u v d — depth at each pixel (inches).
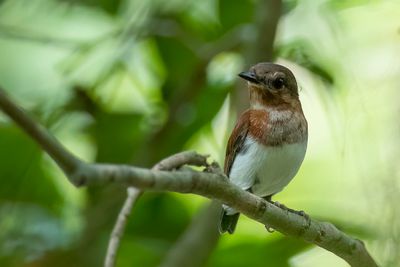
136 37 547.8
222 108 570.3
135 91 579.8
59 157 190.4
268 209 301.3
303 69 524.4
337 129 482.0
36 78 585.3
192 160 262.7
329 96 495.8
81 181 193.8
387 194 350.0
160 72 576.1
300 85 472.7
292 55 519.5
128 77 580.4
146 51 576.1
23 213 485.4
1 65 586.9
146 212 535.8
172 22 556.7
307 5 532.7
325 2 523.5
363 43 518.9
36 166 512.1
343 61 509.0
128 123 554.3
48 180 517.0
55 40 528.4
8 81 583.2
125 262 509.4
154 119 558.9
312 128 551.5
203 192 265.1
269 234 512.1
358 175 423.2
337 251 323.3
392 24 521.3
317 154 551.8
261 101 404.8
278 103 402.6
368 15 526.9
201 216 464.8
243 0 568.1
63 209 517.3
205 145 569.9
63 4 577.9
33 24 588.7
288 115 400.5
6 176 507.2
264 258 497.7
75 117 543.8
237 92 491.5
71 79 545.3
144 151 534.0
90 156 557.9
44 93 564.7
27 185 512.7
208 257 456.8
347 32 524.1
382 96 427.5
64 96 536.4
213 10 583.5
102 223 502.9
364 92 434.6
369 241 446.3
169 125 535.5
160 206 538.6
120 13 581.6
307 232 315.9
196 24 588.7
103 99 574.6
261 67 409.7
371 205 358.9
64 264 475.2
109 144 550.9
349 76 499.2
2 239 471.5
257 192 409.1
